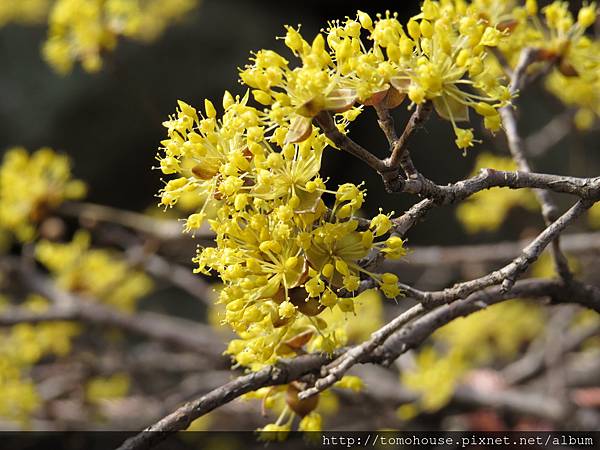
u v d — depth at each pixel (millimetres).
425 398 542
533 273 621
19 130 1044
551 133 674
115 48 565
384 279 307
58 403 654
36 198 572
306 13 1157
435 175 1055
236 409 611
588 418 553
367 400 554
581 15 388
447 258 596
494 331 656
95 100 1056
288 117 301
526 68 392
